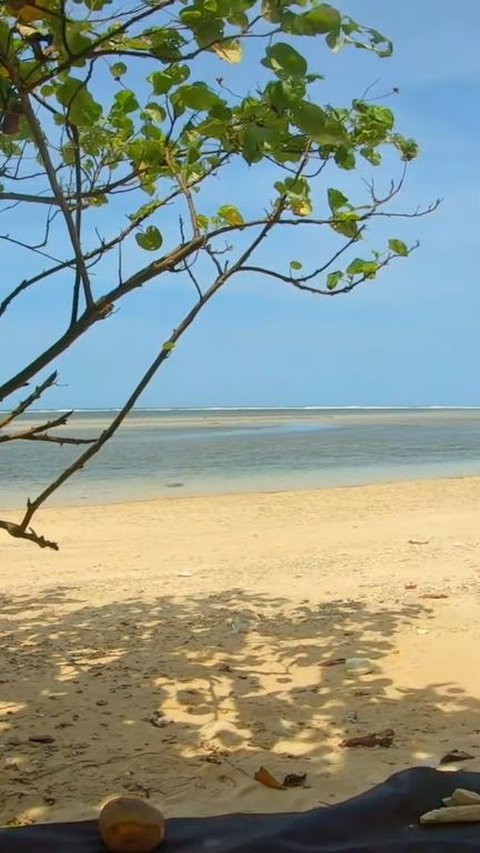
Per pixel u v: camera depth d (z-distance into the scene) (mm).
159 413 138125
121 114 3588
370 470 26078
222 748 4566
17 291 3189
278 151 3033
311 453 34438
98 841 3475
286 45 2447
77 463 3141
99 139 3617
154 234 3613
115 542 12406
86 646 6605
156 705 5242
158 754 4496
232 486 21172
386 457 32125
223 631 6984
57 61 2881
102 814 3441
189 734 4770
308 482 22188
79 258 2754
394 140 3285
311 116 2631
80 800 3969
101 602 8242
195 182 3535
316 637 6727
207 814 3807
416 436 50188
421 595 8125
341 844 3408
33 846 3428
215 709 5160
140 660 6195
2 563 10688
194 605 8016
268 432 55594
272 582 9102
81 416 109438
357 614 7438
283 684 5613
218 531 13414
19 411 3209
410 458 31641
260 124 2852
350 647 6422
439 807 3678
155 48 2680
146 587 8953
